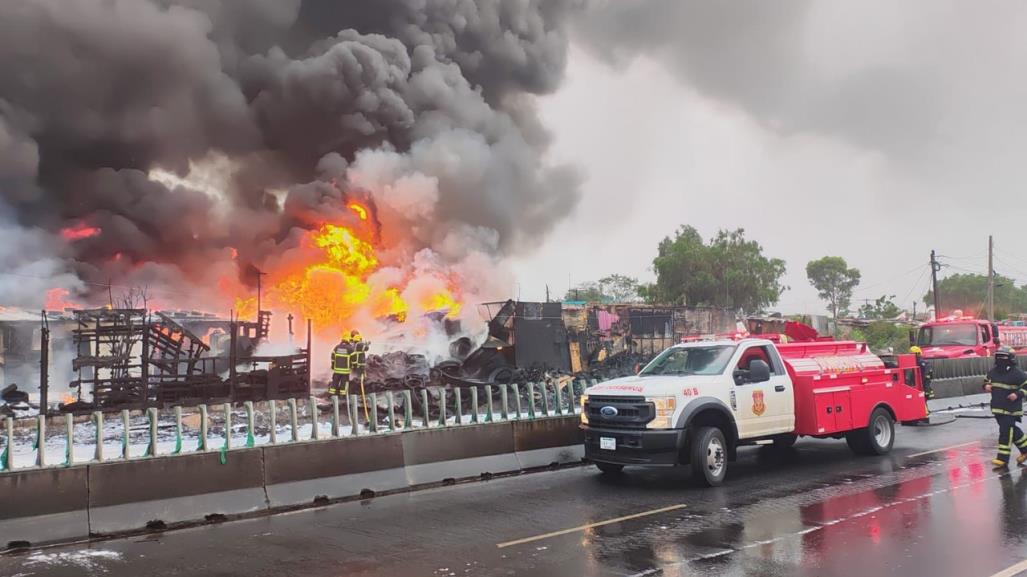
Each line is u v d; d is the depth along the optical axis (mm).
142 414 12727
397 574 4938
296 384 14336
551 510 7078
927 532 5762
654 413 7977
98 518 6441
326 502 7773
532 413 10242
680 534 5922
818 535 5766
